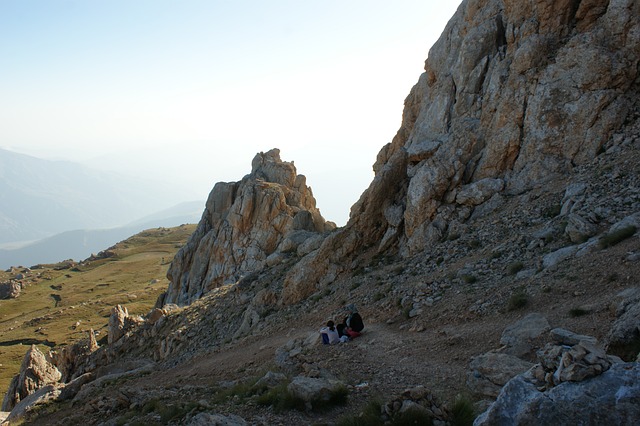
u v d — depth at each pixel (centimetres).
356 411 1383
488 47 4078
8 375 8812
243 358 3028
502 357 1442
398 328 2361
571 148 3178
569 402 815
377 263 3712
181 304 7112
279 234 7050
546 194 3034
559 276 2016
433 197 3541
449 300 2383
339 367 1894
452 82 4284
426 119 4409
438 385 1505
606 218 2359
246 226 7250
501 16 4119
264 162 8425
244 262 6912
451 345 1864
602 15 3412
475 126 3791
